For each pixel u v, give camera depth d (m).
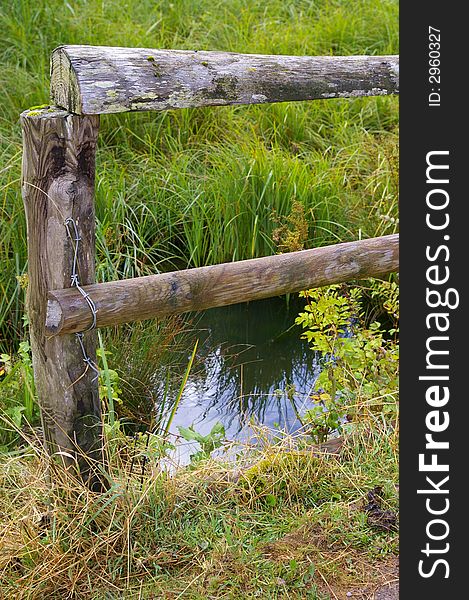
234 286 2.58
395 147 5.61
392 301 3.93
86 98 2.23
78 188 2.37
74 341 2.51
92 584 2.54
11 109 5.82
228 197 5.22
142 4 7.35
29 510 2.69
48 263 2.40
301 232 4.18
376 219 5.34
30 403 3.59
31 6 6.78
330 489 3.00
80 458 2.65
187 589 2.52
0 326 4.49
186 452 3.69
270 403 4.20
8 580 2.48
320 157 5.88
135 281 2.45
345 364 3.61
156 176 5.48
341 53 7.14
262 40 6.93
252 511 2.90
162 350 4.27
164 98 2.34
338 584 2.59
